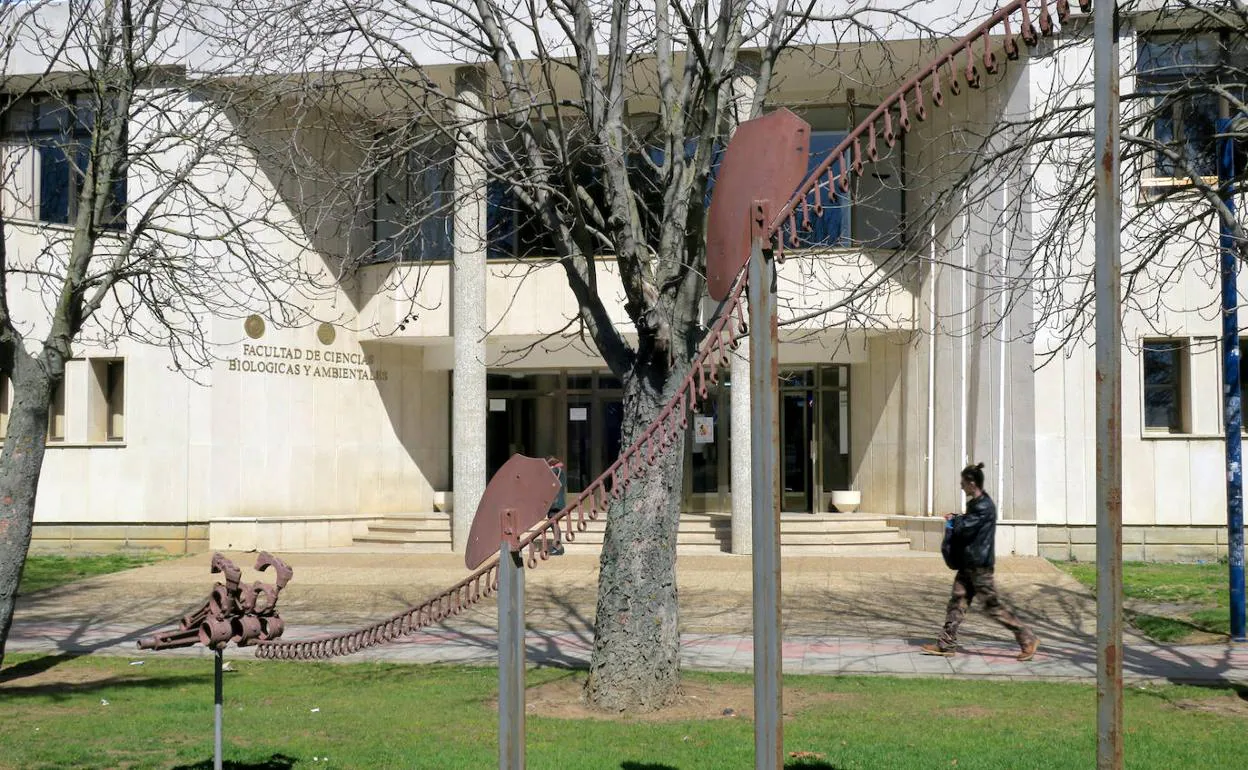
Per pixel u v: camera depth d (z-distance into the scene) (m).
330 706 10.09
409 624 5.98
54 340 11.48
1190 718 9.32
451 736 8.84
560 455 26.73
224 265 22.25
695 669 11.68
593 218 10.62
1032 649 12.10
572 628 14.62
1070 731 8.80
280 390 23.95
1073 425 20.75
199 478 23.05
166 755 8.22
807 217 4.12
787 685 10.82
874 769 7.66
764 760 4.05
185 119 14.75
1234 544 13.46
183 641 7.18
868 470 25.08
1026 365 20.83
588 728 9.02
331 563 21.47
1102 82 3.71
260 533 23.14
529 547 5.02
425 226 24.42
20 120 22.39
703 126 9.67
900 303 23.27
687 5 14.01
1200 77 11.20
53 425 23.11
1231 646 12.93
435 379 27.33
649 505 9.88
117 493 22.91
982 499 12.39
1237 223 10.01
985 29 3.89
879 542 22.48
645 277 9.68
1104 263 3.66
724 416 25.72
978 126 21.30
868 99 22.36
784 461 25.73
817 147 22.91
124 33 11.75
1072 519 20.75
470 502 22.45
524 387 26.98
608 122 9.84
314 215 23.39
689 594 17.20
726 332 5.57
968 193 11.97
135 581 19.33
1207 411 20.84
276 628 7.07
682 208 9.91
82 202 11.62
